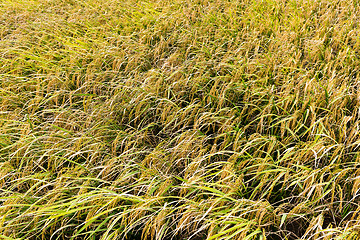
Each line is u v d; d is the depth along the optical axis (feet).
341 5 18.70
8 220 8.16
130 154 9.79
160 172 9.44
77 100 14.20
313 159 9.55
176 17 19.44
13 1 25.14
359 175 8.93
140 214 8.52
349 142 9.82
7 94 13.91
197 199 9.07
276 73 13.83
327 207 8.82
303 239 7.32
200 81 13.71
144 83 13.06
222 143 10.61
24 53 16.93
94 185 9.53
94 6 23.52
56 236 8.87
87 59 16.21
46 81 14.64
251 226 7.65
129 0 23.62
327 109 11.43
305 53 15.29
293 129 10.71
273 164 8.73
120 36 17.28
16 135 12.01
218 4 20.93
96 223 8.61
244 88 12.84
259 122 11.19
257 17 18.60
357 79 12.50
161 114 12.15
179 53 16.16
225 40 16.94
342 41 15.44
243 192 9.52
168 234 8.78
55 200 8.91
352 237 7.26
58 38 17.76
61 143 10.85
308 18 17.69
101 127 11.22
